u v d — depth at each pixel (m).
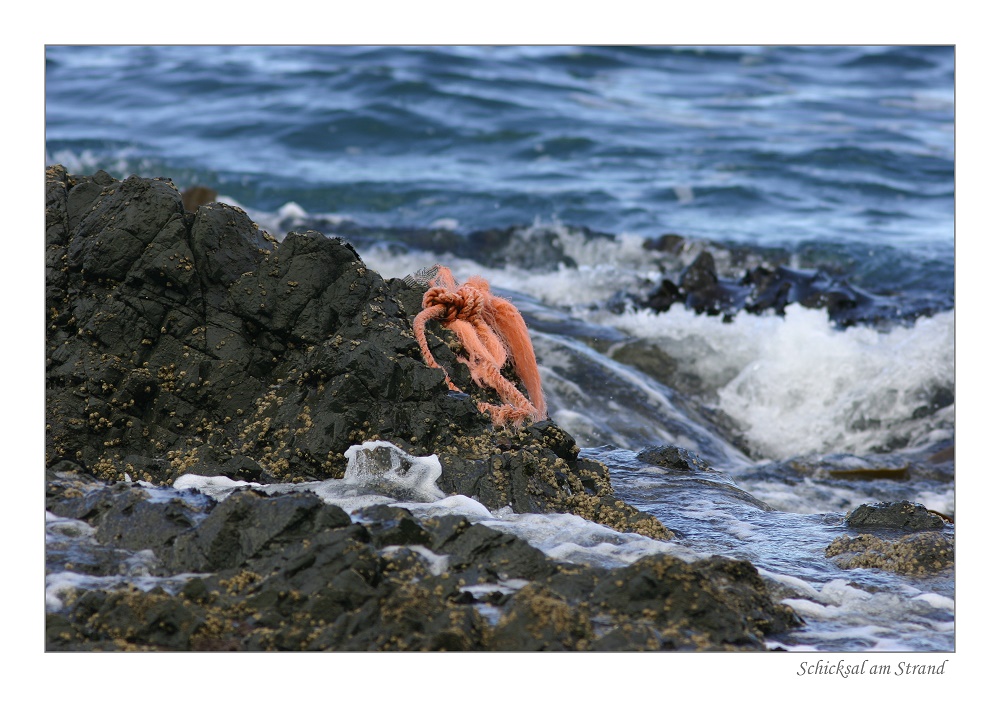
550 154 92.06
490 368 26.03
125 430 24.00
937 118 106.69
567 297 59.09
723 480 28.31
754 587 19.83
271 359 25.38
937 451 42.94
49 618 17.67
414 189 80.88
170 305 25.52
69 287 25.83
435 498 22.41
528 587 18.23
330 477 23.22
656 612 18.30
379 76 107.00
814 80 123.00
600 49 126.50
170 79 107.50
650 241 69.44
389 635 17.20
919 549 22.05
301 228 70.50
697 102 111.75
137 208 26.11
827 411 46.44
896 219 77.00
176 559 19.47
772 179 86.50
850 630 19.12
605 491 23.98
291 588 18.12
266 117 96.69
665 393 45.03
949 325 50.22
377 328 25.20
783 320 51.78
